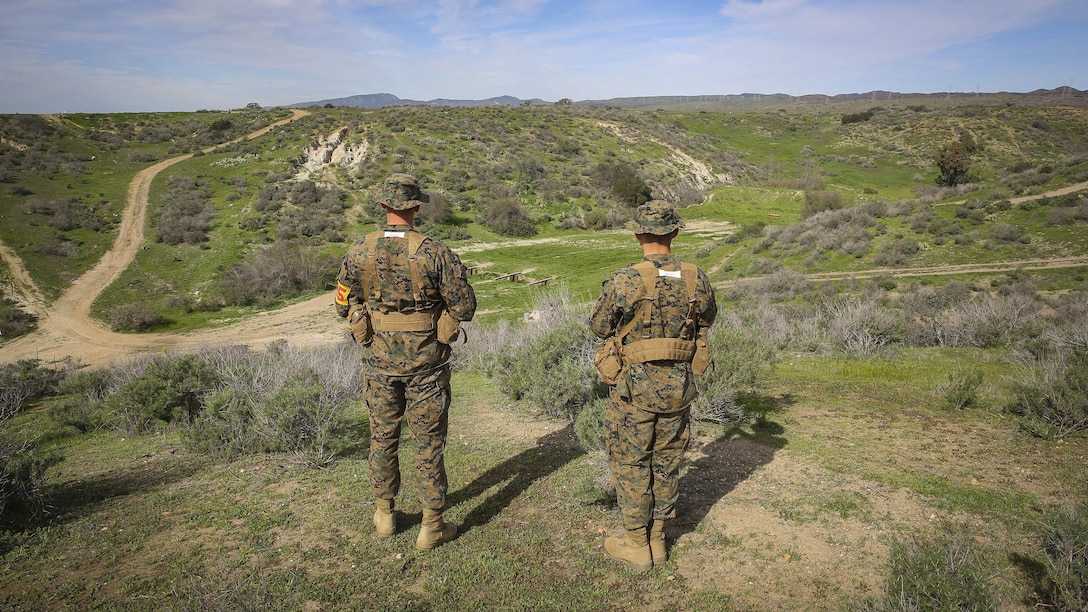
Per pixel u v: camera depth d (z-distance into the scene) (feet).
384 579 10.45
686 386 10.18
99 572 10.87
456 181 215.10
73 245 149.38
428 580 10.41
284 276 136.87
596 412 14.84
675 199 242.58
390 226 11.11
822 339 41.09
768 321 48.78
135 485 16.08
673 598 9.70
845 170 313.53
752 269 112.37
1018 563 9.88
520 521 12.61
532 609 9.53
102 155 238.68
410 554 11.32
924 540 10.36
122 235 159.22
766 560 10.57
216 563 11.07
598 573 10.51
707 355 10.41
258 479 15.71
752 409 20.56
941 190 136.05
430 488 11.28
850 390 23.43
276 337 105.91
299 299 133.28
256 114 314.14
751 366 19.70
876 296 77.51
